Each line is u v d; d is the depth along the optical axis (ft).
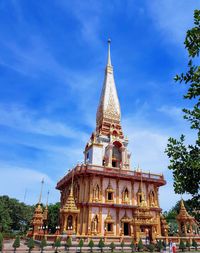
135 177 178.29
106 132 211.82
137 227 149.48
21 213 291.38
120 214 166.20
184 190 25.17
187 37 24.13
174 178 25.93
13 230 291.79
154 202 181.27
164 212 277.03
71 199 153.07
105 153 197.88
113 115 222.89
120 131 215.51
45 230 198.39
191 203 24.99
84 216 158.61
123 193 173.06
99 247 125.29
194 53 23.97
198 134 25.20
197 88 24.06
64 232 140.97
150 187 184.75
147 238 147.13
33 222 188.14
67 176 190.80
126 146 207.41
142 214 152.35
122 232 160.76
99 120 225.15
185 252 130.72
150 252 128.67
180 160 26.17
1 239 115.03
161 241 138.62
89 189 164.76
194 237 158.40
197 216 24.94
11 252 115.65
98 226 156.35
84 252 122.01
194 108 25.13
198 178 24.61
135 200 175.01
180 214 171.63
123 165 192.85
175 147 26.61
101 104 229.86
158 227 173.58
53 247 127.95
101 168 172.04
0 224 230.89
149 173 186.60
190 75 24.27
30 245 115.75
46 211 219.82
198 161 24.47
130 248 135.03
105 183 171.42
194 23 24.07
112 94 233.96
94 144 190.80
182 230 169.78
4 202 283.79
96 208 160.97
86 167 167.02
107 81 240.73
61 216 155.02
